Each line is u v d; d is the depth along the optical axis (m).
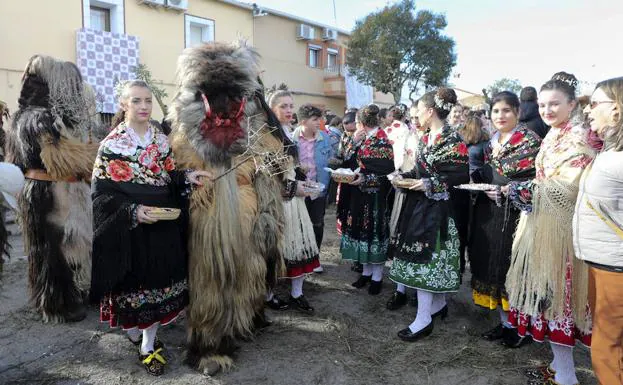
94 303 2.72
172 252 2.82
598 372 2.25
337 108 21.36
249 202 3.04
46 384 2.82
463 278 4.93
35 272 3.62
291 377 2.92
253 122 3.06
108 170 2.66
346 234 4.43
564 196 2.56
